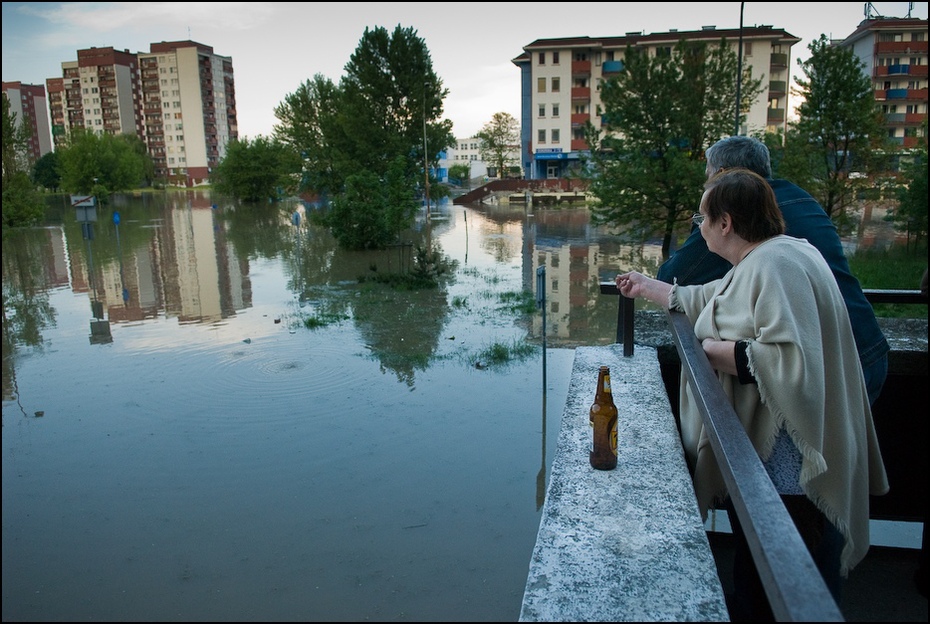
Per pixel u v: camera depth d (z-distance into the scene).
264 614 5.45
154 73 152.00
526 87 71.25
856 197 24.42
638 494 1.92
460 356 12.86
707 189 2.06
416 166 48.19
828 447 1.86
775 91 64.12
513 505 7.19
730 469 1.31
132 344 14.41
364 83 46.97
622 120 24.62
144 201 84.06
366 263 26.39
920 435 2.85
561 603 1.47
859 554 1.99
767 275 1.84
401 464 8.23
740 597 2.11
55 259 28.98
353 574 6.00
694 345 1.99
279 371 12.12
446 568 6.05
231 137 170.38
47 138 154.12
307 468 8.20
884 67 42.22
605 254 28.72
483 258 27.78
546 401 10.33
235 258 28.48
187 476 8.08
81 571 6.14
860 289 2.30
